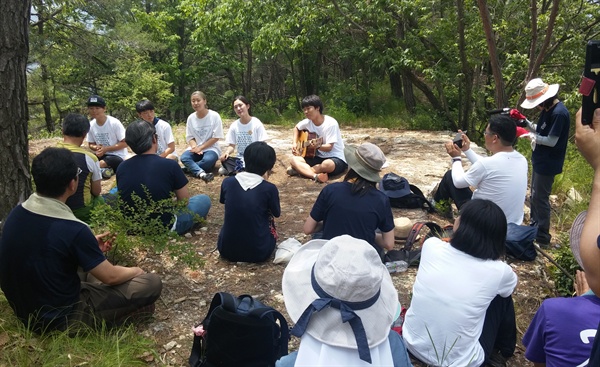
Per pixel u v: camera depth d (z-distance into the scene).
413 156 7.95
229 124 11.77
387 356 1.71
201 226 4.75
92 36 16.80
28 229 2.66
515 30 10.45
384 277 1.90
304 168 6.37
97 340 2.78
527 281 3.99
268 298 3.52
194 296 3.53
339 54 15.84
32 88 15.80
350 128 12.30
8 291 2.75
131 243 3.68
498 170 4.19
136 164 4.03
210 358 2.54
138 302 3.04
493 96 11.59
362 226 3.34
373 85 17.47
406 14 11.34
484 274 2.61
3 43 3.55
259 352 2.50
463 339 2.58
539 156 4.69
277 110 20.72
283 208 5.38
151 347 2.93
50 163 2.67
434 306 2.62
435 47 11.80
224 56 22.84
